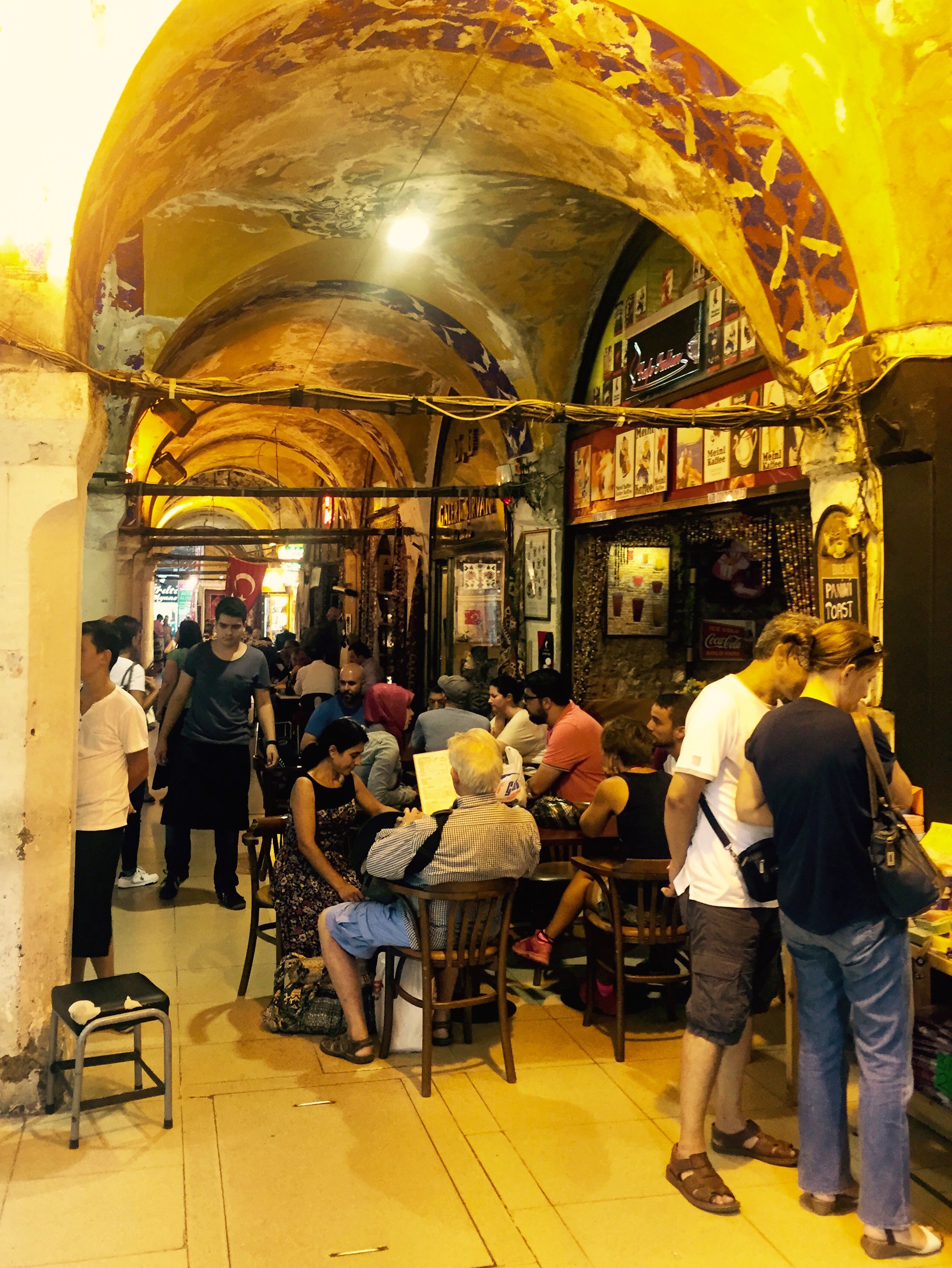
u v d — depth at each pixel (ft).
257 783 34.94
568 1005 15.14
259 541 45.21
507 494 29.89
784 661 10.15
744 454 19.45
